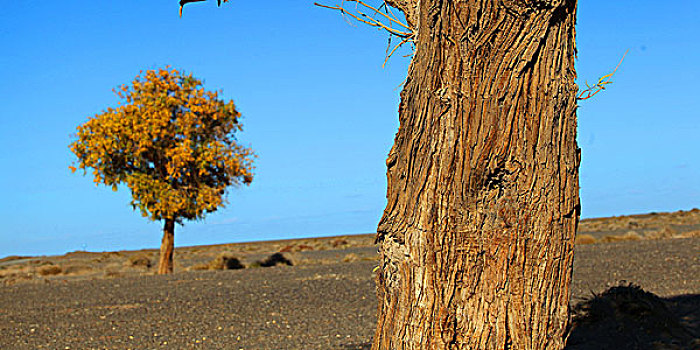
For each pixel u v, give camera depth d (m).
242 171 26.62
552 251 3.74
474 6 3.68
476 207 3.75
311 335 9.60
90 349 9.46
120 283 20.27
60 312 13.80
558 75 3.73
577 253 21.34
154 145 25.50
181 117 25.94
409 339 3.87
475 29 3.69
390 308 4.04
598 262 17.84
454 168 3.74
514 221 3.71
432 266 3.78
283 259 30.58
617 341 7.42
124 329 11.14
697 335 7.65
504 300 3.73
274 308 12.85
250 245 77.25
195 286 17.94
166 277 21.95
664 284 12.61
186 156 24.98
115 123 24.77
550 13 3.65
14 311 14.45
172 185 26.28
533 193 3.70
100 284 20.17
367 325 10.23
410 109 3.94
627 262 17.25
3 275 29.89
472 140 3.71
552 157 3.71
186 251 60.62
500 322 3.73
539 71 3.70
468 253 3.76
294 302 13.59
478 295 3.77
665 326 7.82
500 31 3.67
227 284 18.05
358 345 8.56
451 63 3.73
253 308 13.00
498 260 3.73
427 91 3.80
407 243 3.89
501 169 3.71
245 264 30.84
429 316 3.80
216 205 25.88
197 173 26.39
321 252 39.66
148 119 24.94
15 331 11.45
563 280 3.79
